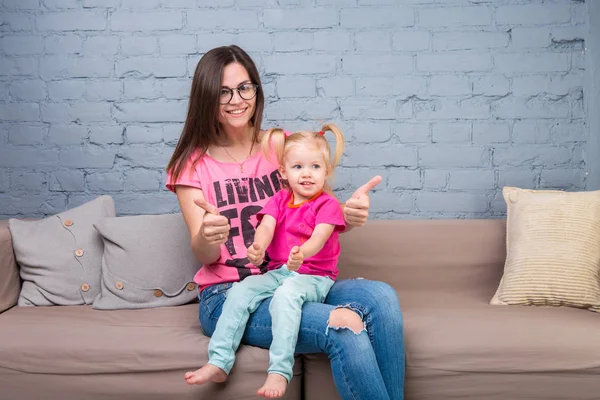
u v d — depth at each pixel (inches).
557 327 74.7
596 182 100.3
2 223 94.0
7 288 88.0
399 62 101.9
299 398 73.2
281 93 102.4
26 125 103.4
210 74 79.8
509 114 102.2
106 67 102.7
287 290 70.7
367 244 95.7
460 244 95.6
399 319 70.6
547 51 101.3
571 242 85.9
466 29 101.5
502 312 81.8
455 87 102.0
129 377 73.4
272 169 83.6
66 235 91.5
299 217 76.8
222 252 79.2
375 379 66.1
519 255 87.7
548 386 72.1
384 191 103.4
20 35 102.6
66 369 73.5
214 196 81.0
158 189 104.0
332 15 101.7
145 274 88.4
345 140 102.8
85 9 102.2
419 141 102.8
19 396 74.4
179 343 73.5
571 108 101.8
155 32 102.2
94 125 103.4
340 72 102.1
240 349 72.4
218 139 84.5
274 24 101.8
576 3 100.6
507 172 102.8
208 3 101.8
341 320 67.6
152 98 102.9
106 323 79.7
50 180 104.0
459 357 72.4
